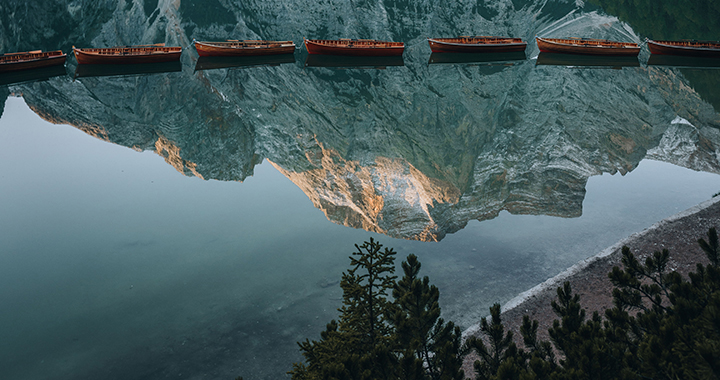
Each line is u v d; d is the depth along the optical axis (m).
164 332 20.05
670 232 15.59
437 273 24.89
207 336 20.22
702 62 44.19
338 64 44.97
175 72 42.50
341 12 57.56
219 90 39.81
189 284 23.06
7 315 19.86
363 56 46.69
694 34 50.41
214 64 44.91
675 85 38.88
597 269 14.34
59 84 39.66
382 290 7.60
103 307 21.03
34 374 17.31
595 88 38.81
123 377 17.70
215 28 54.28
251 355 19.16
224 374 18.12
